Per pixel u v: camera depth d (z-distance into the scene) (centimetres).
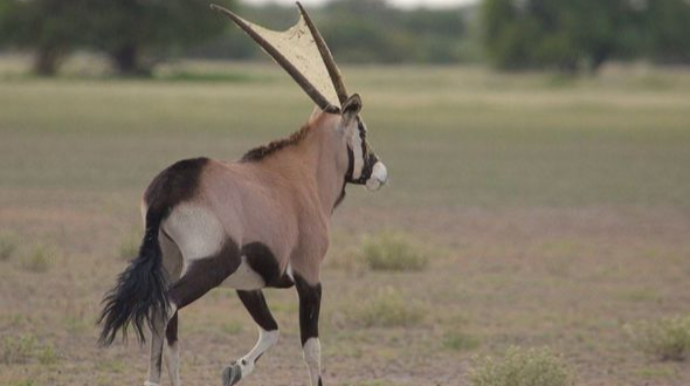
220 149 11638
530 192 8988
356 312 4394
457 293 5038
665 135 15162
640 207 8262
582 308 4806
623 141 14162
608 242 6675
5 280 4975
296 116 16750
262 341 3020
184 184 2645
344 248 6106
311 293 2917
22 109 17088
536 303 4884
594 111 19738
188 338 4059
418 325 4384
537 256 6122
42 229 6519
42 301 4581
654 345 4003
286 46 3172
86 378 3462
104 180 8988
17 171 9425
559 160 11644
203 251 2609
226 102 19638
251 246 2717
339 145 3114
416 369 3722
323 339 4094
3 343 3825
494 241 6606
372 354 3900
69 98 19900
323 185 3069
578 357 3969
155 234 2595
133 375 3522
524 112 19138
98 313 4356
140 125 14700
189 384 3453
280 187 2898
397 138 13838
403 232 6825
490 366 3350
